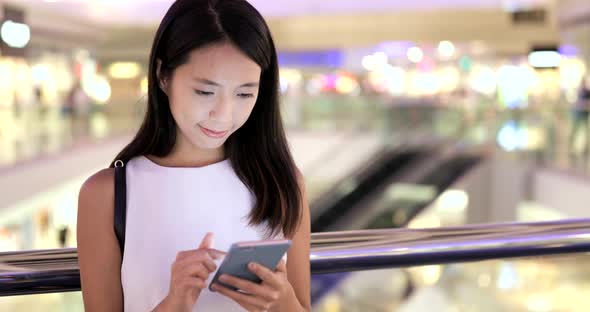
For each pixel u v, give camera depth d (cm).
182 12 84
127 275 89
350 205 1073
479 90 2103
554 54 1541
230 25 81
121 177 91
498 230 122
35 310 143
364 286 432
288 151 99
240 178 95
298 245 100
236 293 83
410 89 2208
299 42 1588
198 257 81
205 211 92
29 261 101
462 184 994
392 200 1052
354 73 2038
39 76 1428
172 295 81
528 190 900
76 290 103
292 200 96
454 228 121
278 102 97
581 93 839
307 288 101
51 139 904
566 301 258
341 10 1341
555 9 1230
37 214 815
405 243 115
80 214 90
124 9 1381
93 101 1123
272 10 1368
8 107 838
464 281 317
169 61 84
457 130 1045
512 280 280
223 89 83
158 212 91
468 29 1508
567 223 126
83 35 1583
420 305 368
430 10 1409
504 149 930
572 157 776
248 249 76
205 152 96
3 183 687
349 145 1184
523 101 967
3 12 1141
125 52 1692
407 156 1108
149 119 95
